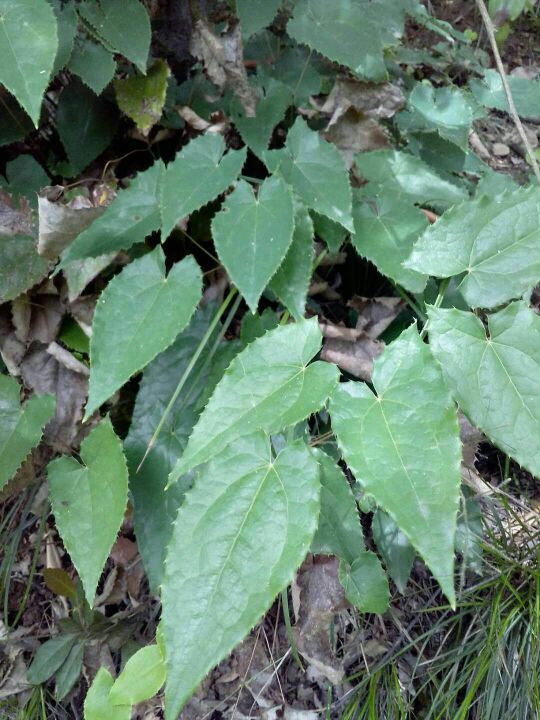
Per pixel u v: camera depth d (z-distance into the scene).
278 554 0.24
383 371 0.26
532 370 0.26
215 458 0.26
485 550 0.41
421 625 0.41
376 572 0.33
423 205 0.42
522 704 0.37
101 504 0.32
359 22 0.42
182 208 0.33
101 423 0.34
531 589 0.39
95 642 0.40
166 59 0.46
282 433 0.35
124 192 0.37
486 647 0.38
